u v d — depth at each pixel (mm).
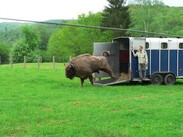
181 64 15492
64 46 48969
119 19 47812
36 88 12383
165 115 7102
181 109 7938
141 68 14258
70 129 5805
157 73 14734
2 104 8484
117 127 6000
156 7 44906
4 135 5488
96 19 48062
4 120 6461
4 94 10508
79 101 9219
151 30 43156
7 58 93500
